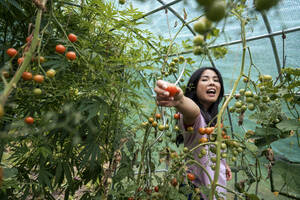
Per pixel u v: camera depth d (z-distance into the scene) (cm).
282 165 82
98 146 147
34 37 63
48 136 136
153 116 126
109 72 140
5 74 71
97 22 171
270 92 105
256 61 294
